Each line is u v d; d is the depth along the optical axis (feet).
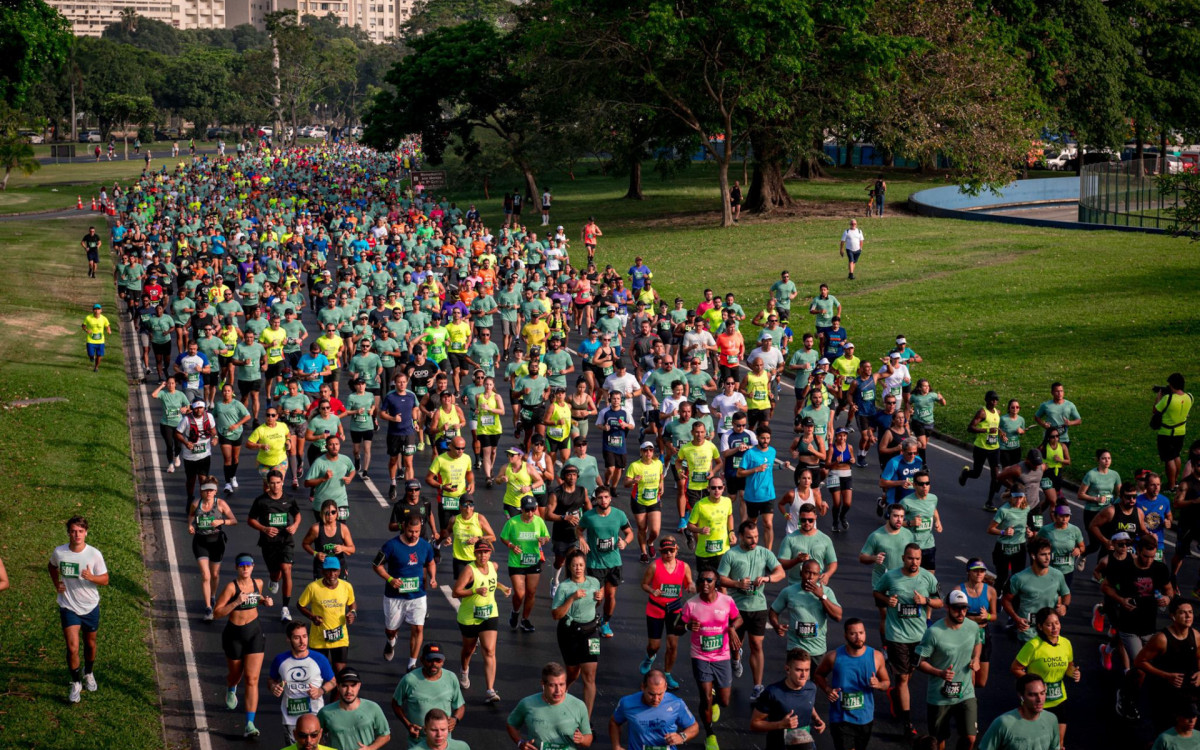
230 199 216.33
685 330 84.89
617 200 232.53
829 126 176.65
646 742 34.45
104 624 48.98
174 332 104.32
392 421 66.74
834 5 163.12
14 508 63.26
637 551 59.36
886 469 57.98
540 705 34.50
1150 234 148.36
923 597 40.19
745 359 97.76
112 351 109.29
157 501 68.23
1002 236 153.99
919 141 170.50
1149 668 38.70
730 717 42.32
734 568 43.29
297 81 510.99
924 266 137.08
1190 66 245.24
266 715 42.96
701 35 164.86
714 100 176.65
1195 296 111.96
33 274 152.15
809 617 41.19
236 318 114.32
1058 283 122.83
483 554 42.78
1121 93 228.84
